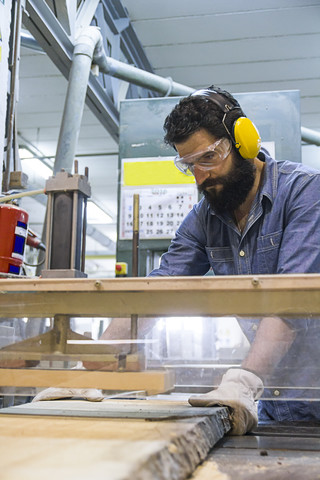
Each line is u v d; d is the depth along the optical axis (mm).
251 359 1070
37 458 500
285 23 3121
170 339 1316
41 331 1236
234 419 989
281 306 860
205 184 1243
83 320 1098
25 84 3732
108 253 6691
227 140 1178
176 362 1269
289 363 1117
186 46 3373
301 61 3480
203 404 1015
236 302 869
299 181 1249
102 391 960
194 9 3035
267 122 2184
